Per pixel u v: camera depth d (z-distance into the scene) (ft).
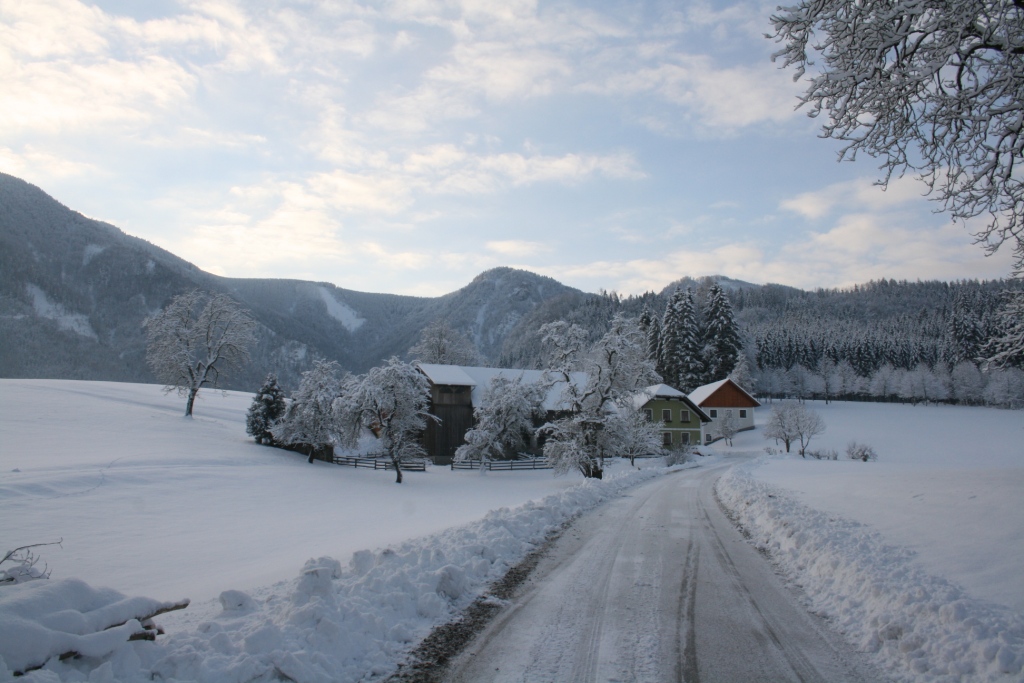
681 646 20.63
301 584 21.99
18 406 161.89
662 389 215.10
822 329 441.68
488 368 188.03
